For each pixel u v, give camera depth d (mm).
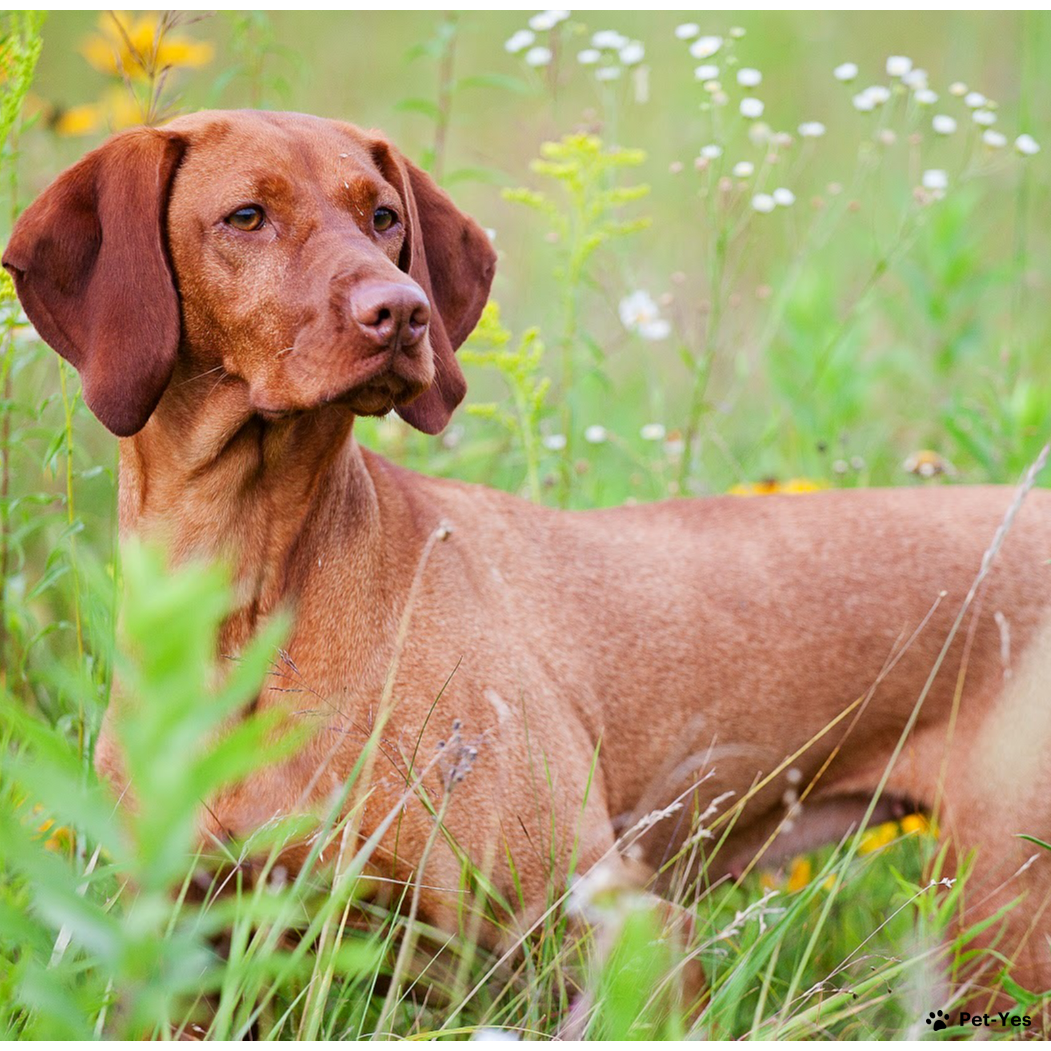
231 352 4609
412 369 4410
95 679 5090
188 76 11047
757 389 10547
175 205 4648
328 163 4746
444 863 4672
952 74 14398
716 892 5930
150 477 4863
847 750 5727
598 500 7918
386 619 4852
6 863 4000
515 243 12117
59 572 5285
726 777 5676
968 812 5469
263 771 4574
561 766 5004
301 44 15102
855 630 5664
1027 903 5305
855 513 5938
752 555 5816
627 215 12570
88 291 4699
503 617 5234
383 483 5164
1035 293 11266
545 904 4781
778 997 4895
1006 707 5488
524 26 16234
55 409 6637
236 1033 3541
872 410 10188
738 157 13070
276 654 4656
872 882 5902
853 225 12227
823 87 14703
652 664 5590
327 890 4633
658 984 4312
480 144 13492
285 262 4539
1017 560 5707
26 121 5777
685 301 11281
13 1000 3584
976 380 10180
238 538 4742
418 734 4738
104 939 1979
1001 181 13125
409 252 5141
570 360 7582
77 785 1979
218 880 4621
